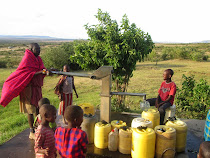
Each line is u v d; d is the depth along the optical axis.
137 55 5.18
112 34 5.24
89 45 5.66
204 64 22.97
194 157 3.15
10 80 3.47
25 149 3.44
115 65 5.11
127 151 2.99
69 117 2.19
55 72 3.44
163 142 2.79
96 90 11.68
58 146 2.24
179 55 28.73
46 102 3.19
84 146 2.19
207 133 3.40
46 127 2.46
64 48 22.02
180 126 3.04
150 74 16.67
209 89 5.69
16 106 8.44
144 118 3.37
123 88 6.07
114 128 3.20
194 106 5.73
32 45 3.65
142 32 5.38
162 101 4.07
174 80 13.57
